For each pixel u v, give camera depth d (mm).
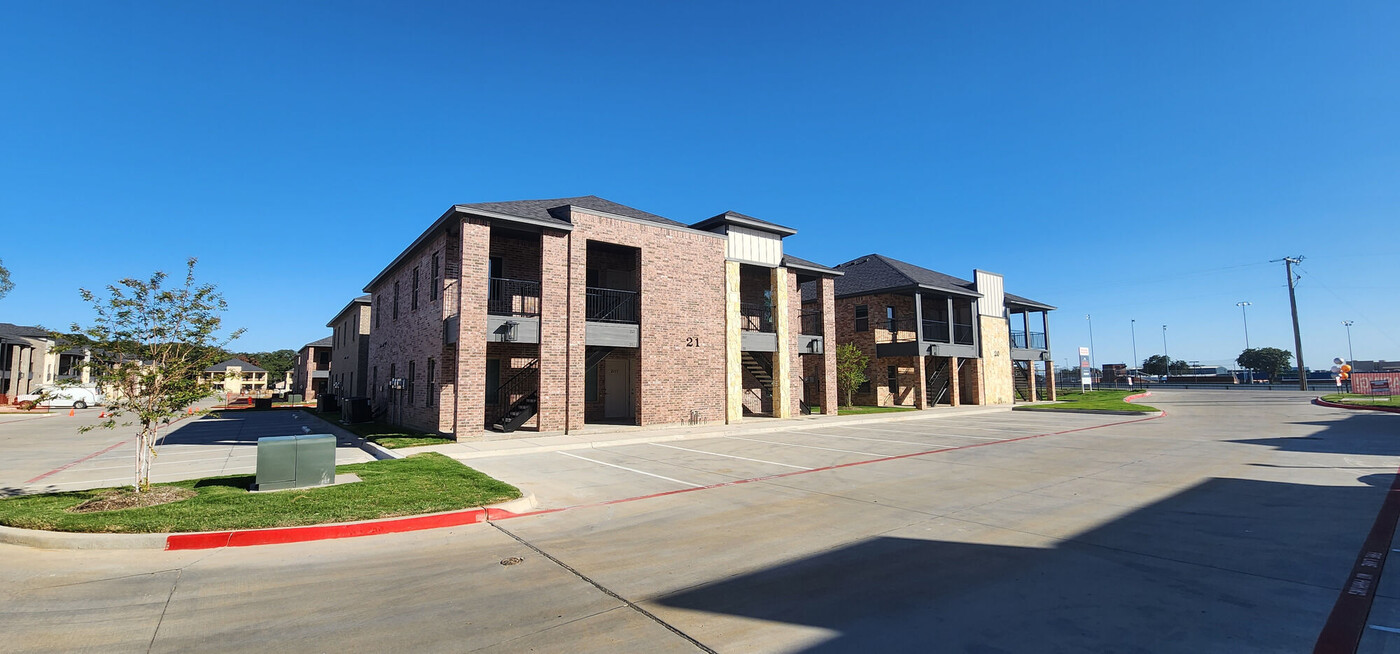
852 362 30031
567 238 18625
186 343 8906
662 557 6219
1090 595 4988
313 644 4184
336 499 8492
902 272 31953
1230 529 7051
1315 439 16078
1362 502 8336
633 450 15039
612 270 22656
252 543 6809
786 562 6000
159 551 6523
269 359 94750
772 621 4531
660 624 4496
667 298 20625
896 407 30906
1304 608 4652
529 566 5973
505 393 20094
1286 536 6703
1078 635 4219
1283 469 11266
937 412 27094
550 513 8359
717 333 21922
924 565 5848
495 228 18031
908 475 11219
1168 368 91188
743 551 6391
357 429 20500
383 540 6992
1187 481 10211
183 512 7652
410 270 21812
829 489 9906
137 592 5246
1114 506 8367
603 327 19234
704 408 21266
